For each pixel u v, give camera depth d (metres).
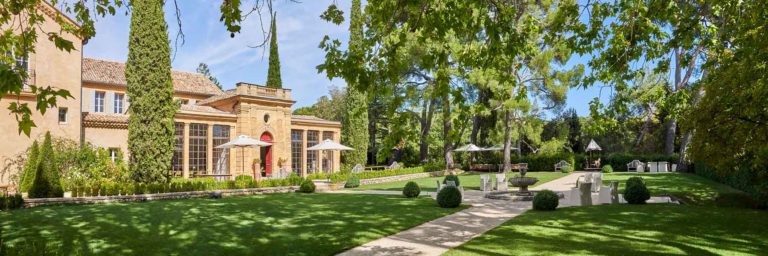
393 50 5.91
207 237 9.47
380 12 6.02
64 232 10.05
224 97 30.31
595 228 9.84
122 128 25.80
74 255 7.44
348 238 9.29
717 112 10.09
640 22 7.80
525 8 24.45
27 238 9.39
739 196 13.84
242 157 29.28
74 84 23.16
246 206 15.22
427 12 5.98
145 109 19.70
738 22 8.45
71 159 19.42
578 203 14.54
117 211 13.66
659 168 33.75
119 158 24.22
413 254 7.90
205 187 19.52
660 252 7.47
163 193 17.95
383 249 8.34
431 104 37.41
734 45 10.11
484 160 43.72
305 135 33.84
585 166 39.53
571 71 30.50
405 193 18.27
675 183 21.98
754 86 8.84
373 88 5.74
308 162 34.38
